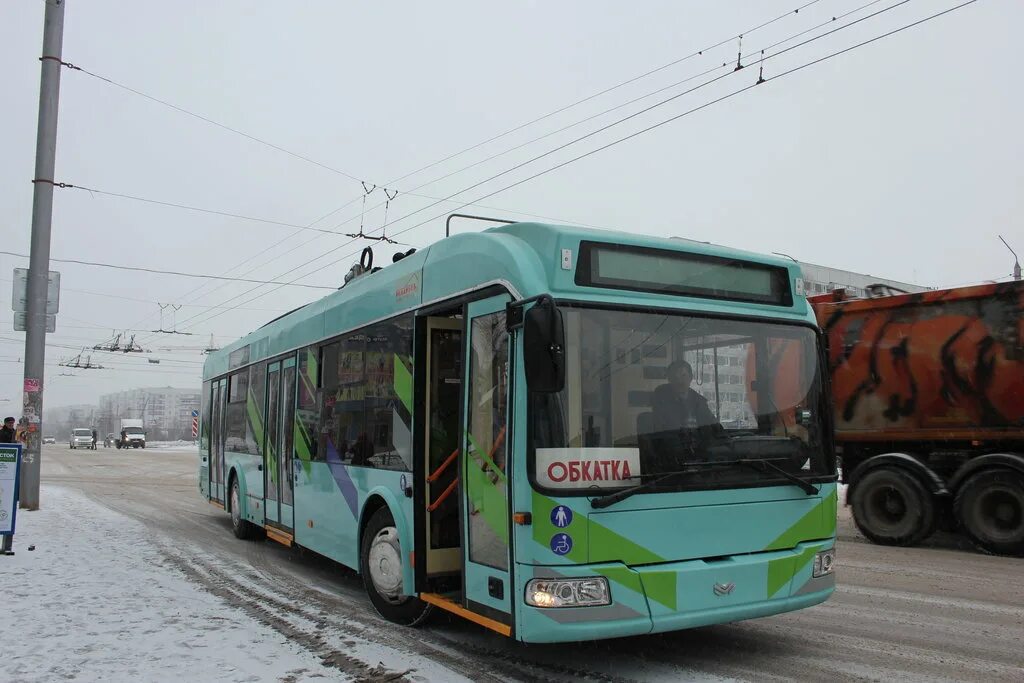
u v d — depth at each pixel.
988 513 9.34
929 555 9.39
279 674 4.97
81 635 5.88
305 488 8.41
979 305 9.84
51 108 14.76
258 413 10.58
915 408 10.36
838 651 5.41
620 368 4.68
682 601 4.52
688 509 4.67
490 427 4.98
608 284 4.80
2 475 9.59
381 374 6.64
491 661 5.27
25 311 14.80
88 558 9.44
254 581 8.23
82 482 23.64
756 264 5.37
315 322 8.47
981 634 5.82
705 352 4.99
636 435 4.64
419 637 5.90
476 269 5.28
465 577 5.17
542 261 4.79
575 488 4.41
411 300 6.18
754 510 4.90
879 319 10.79
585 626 4.29
